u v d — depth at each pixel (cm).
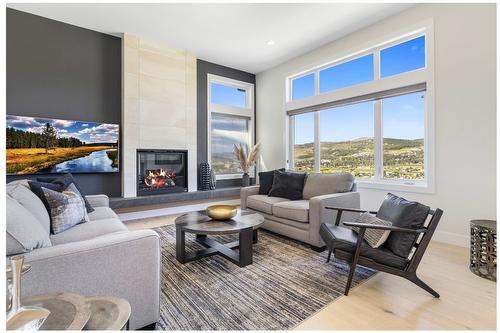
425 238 175
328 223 257
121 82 396
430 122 294
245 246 229
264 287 192
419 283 176
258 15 330
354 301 173
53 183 230
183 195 435
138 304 134
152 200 401
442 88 284
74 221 196
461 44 270
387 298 176
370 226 179
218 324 148
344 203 285
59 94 349
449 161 279
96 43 377
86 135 362
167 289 188
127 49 388
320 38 394
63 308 87
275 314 158
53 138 338
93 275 120
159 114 423
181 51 444
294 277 207
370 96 358
